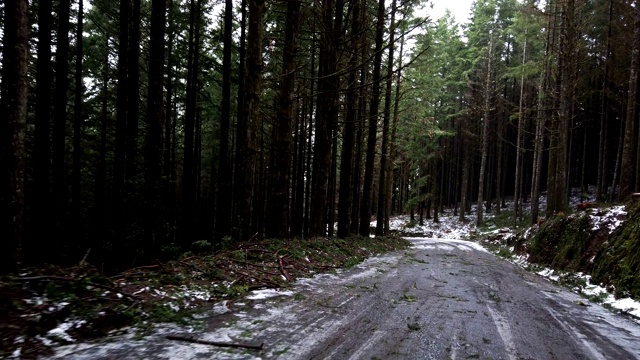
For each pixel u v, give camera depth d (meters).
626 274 7.84
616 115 33.81
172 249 10.59
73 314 4.18
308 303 5.91
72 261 12.14
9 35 4.93
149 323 4.49
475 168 48.62
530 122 40.66
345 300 6.24
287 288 6.86
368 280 8.31
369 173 18.52
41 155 10.09
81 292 4.64
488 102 33.22
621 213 10.63
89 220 14.68
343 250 12.22
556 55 19.03
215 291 6.02
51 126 15.02
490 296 7.29
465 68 35.78
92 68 17.19
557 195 17.53
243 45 14.04
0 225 4.82
